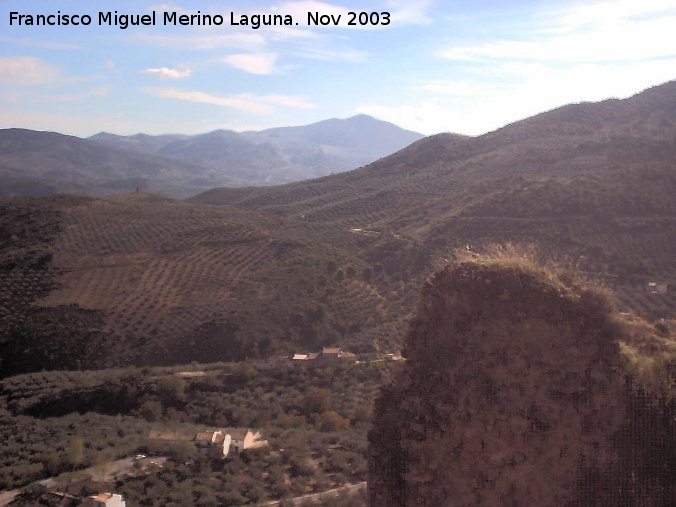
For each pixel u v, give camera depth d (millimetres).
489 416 7023
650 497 6730
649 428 6883
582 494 6793
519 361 7121
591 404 6957
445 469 7004
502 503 6836
